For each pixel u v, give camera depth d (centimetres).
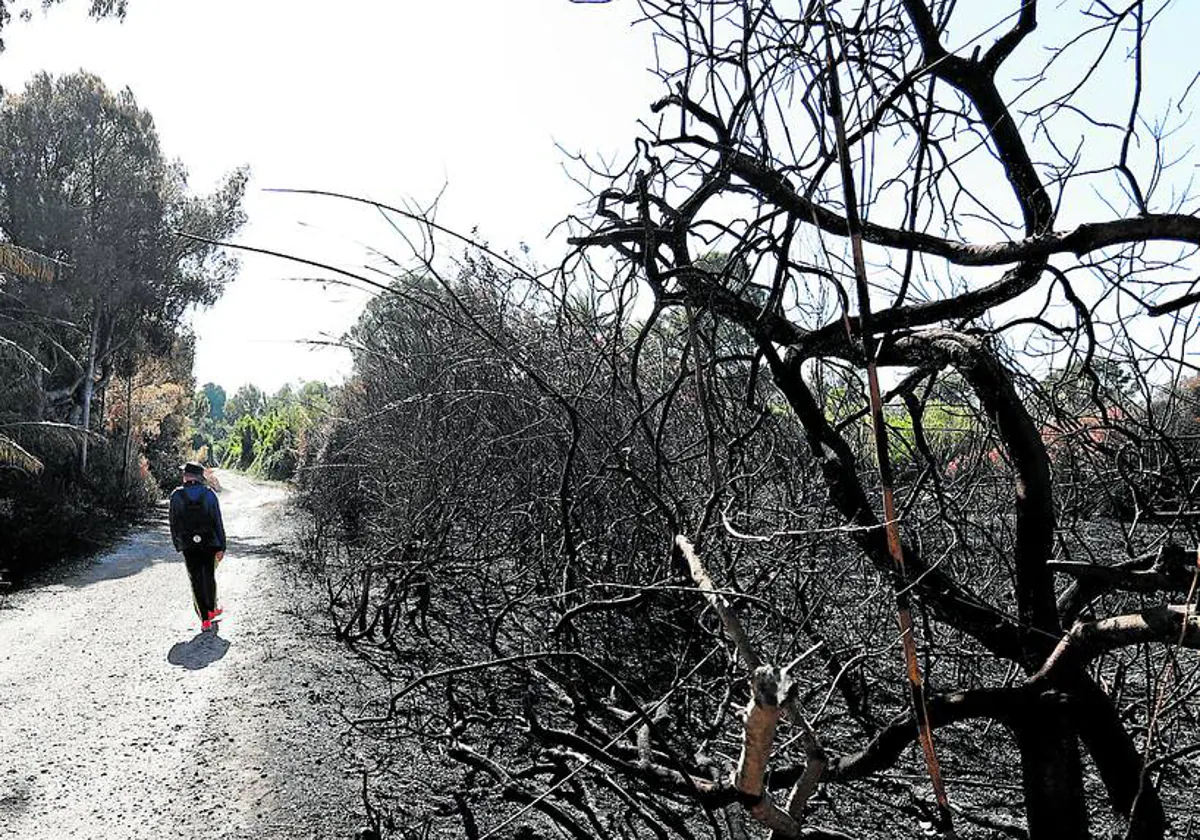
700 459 551
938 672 598
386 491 974
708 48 271
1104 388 352
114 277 3256
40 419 2892
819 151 252
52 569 1586
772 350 303
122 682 768
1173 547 236
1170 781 460
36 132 3158
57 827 481
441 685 650
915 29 272
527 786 443
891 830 423
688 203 293
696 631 448
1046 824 233
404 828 436
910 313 266
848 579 496
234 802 495
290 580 1296
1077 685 235
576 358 564
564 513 443
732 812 322
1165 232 230
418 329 735
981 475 442
